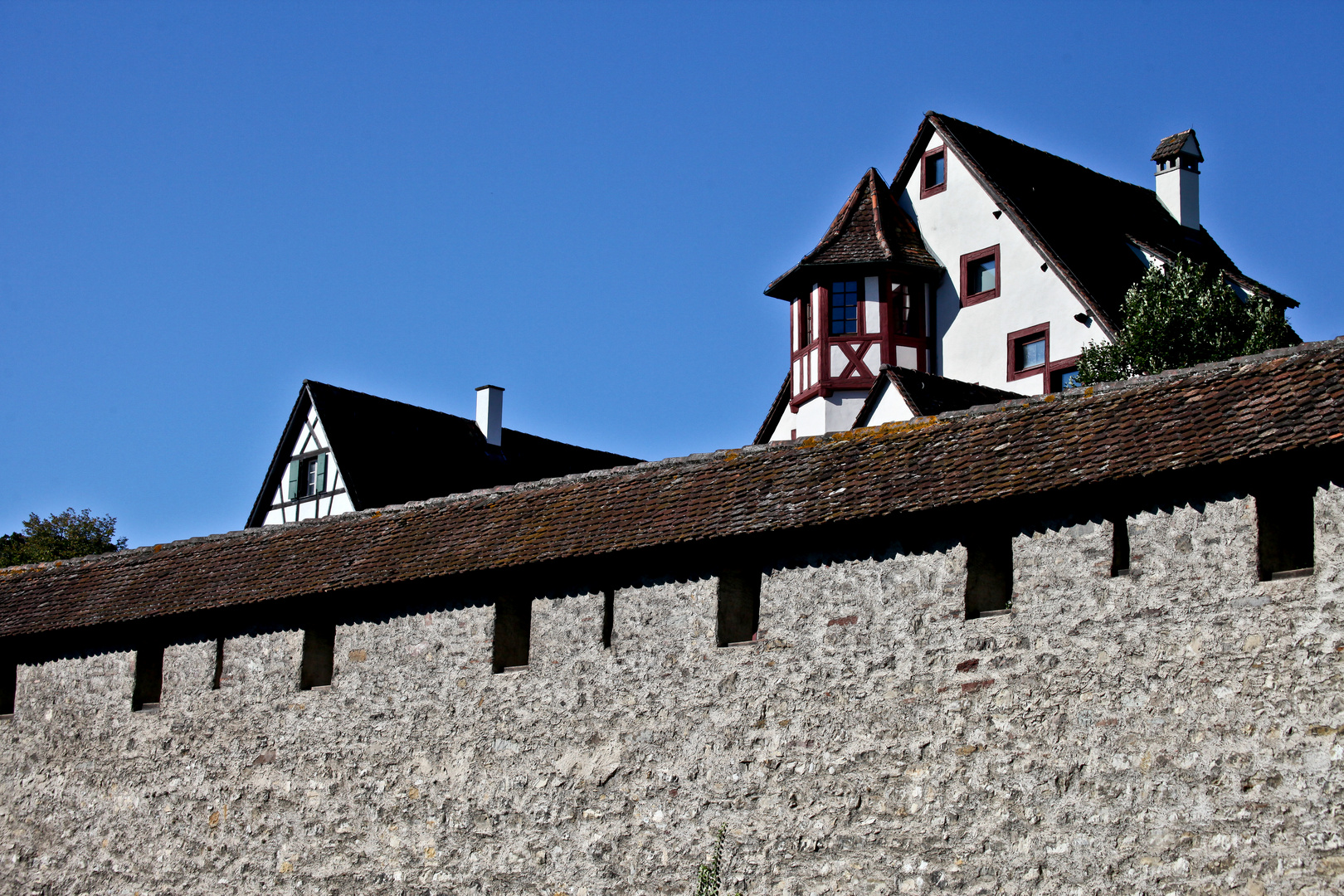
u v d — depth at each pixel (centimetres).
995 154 3938
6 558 5331
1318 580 1470
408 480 4144
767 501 1877
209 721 2353
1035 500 1647
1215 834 1488
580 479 2167
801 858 1755
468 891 2025
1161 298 3139
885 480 1797
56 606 2622
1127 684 1566
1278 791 1460
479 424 4591
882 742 1722
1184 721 1525
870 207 3922
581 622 2002
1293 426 1510
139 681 2469
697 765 1859
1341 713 1438
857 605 1773
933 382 3259
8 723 2612
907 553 1747
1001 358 3722
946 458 1781
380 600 2206
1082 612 1609
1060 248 3688
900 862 1683
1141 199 4281
